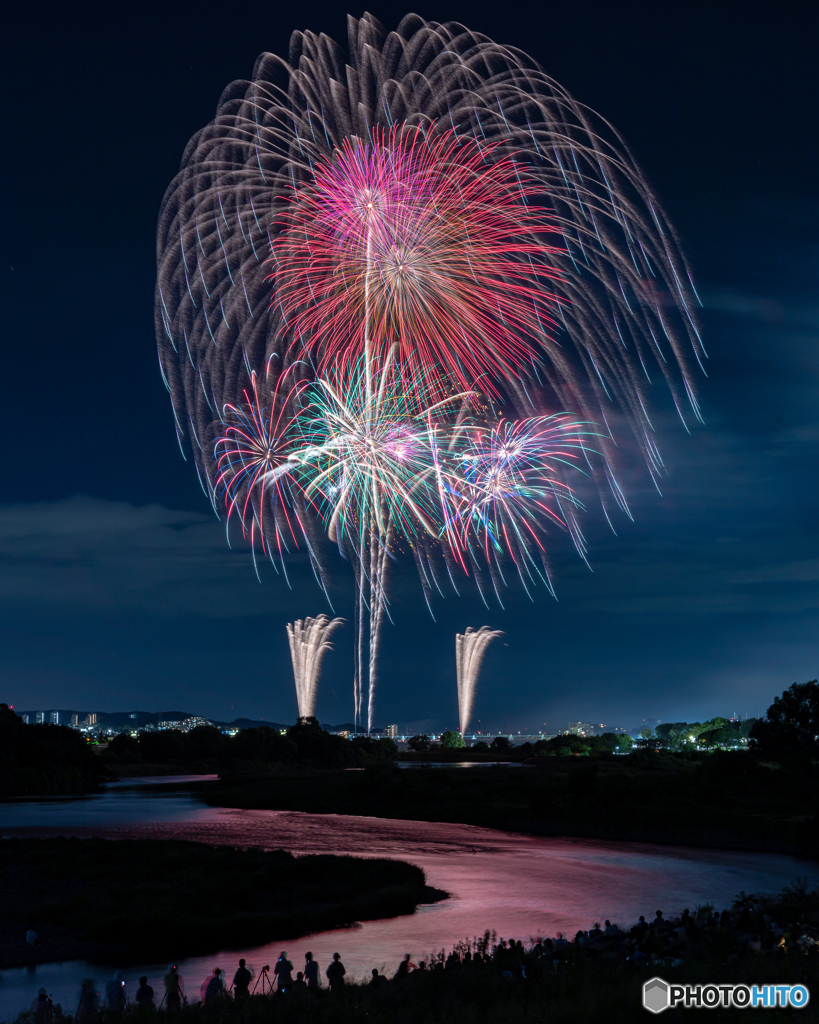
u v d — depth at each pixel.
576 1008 22.42
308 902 55.28
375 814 124.31
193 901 51.84
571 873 72.69
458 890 63.94
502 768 153.12
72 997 35.53
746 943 33.12
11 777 154.12
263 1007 26.91
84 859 65.25
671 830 97.62
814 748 108.38
